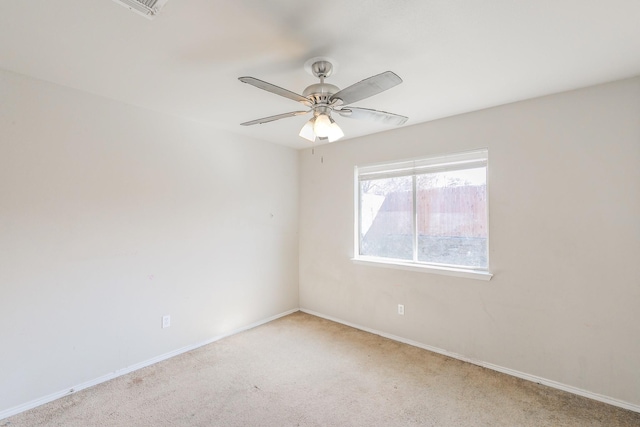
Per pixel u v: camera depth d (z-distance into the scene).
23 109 2.11
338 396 2.25
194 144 3.10
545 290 2.43
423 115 2.89
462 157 2.90
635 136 2.10
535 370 2.46
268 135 3.59
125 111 2.61
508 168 2.59
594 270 2.24
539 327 2.45
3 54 1.84
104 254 2.48
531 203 2.49
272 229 3.91
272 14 1.46
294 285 4.22
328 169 3.94
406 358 2.86
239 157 3.53
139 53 1.83
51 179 2.23
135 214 2.67
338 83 2.22
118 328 2.55
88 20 1.52
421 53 1.82
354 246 3.67
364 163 3.58
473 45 1.74
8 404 2.04
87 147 2.40
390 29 1.59
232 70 2.04
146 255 2.74
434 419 2.00
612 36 1.64
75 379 2.32
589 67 1.98
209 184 3.23
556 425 1.94
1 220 2.03
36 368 2.15
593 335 2.24
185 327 3.01
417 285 3.13
